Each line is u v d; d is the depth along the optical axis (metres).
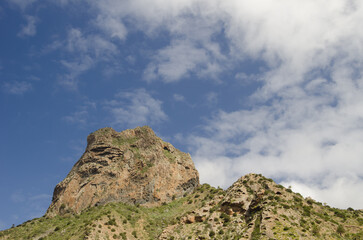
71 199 190.38
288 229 134.88
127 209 187.12
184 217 173.00
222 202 173.75
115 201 193.88
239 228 151.75
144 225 175.88
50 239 155.62
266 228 137.25
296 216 146.62
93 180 198.00
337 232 141.62
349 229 143.38
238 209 166.12
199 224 166.38
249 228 145.38
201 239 153.12
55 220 176.88
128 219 175.50
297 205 156.12
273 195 163.88
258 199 164.25
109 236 156.88
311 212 154.25
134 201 198.88
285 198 162.62
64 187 197.38
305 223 142.00
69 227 165.25
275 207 149.88
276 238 130.62
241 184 186.75
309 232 135.50
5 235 162.75
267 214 144.50
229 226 156.12
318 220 146.25
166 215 191.88
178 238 160.25
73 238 151.88
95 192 194.12
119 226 166.38
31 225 172.12
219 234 153.12
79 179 199.50
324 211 159.00
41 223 174.12
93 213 177.62
